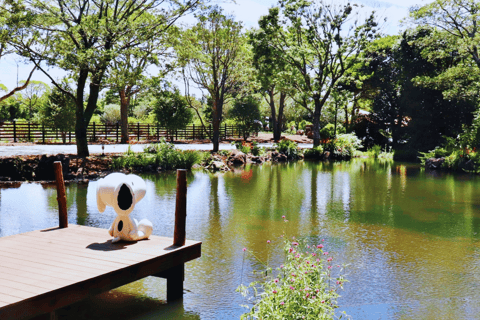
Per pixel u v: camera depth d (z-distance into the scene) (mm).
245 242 9367
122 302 6227
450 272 7680
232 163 26203
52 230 7262
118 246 6246
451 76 30703
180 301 6270
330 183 18812
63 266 5332
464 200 15016
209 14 28094
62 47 20547
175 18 22750
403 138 36906
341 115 47500
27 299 4332
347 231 10484
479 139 25453
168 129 36906
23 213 11797
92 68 20156
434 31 32594
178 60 23594
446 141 30812
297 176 21109
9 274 5051
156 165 21578
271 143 39844
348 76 40031
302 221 11492
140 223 6652
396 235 10164
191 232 10172
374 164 28391
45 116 30234
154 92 24562
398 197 15500
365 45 33969
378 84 39062
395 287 6934
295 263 5102
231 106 45406
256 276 7289
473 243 9570
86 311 5902
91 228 7414
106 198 6262
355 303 6301
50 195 14547
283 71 34781
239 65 30672
